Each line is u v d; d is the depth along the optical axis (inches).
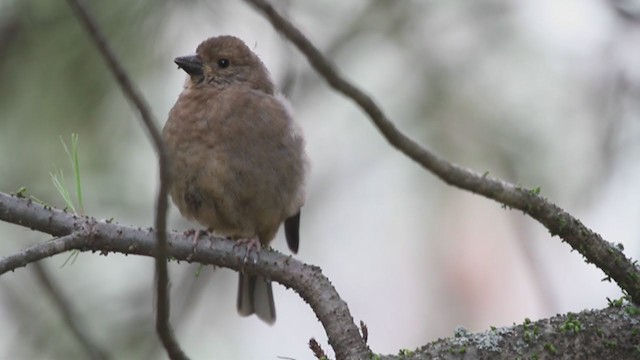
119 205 413.7
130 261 432.1
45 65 406.6
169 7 413.7
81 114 409.4
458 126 431.5
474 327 572.1
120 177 415.5
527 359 240.5
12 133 407.8
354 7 454.6
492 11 446.6
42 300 409.1
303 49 228.2
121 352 413.1
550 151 432.8
